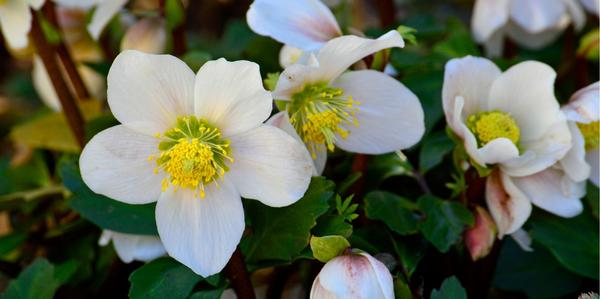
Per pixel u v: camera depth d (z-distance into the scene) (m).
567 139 0.45
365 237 0.48
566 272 0.51
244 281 0.45
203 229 0.42
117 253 0.50
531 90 0.46
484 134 0.46
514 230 0.46
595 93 0.45
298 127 0.45
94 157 0.41
